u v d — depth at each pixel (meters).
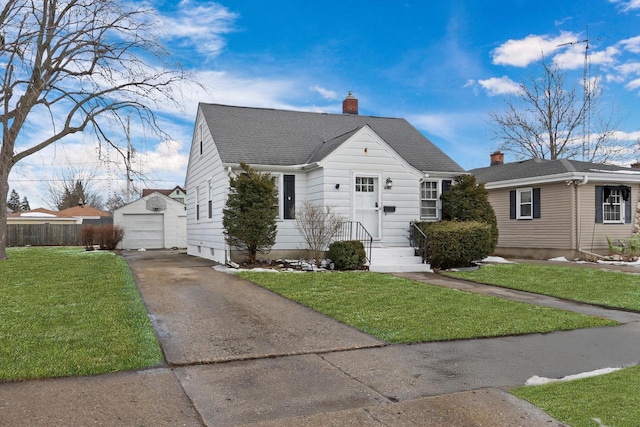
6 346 5.22
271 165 14.52
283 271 12.12
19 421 3.51
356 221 14.31
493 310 7.87
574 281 11.31
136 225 25.53
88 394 4.07
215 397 4.10
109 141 14.16
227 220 13.27
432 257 13.53
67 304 7.48
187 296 8.68
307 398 4.12
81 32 12.55
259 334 6.21
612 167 20.02
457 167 16.73
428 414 3.83
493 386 4.49
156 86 14.12
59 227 29.33
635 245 16.88
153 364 4.90
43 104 14.01
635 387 4.44
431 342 6.01
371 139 14.53
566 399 4.14
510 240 20.09
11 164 15.63
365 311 7.59
